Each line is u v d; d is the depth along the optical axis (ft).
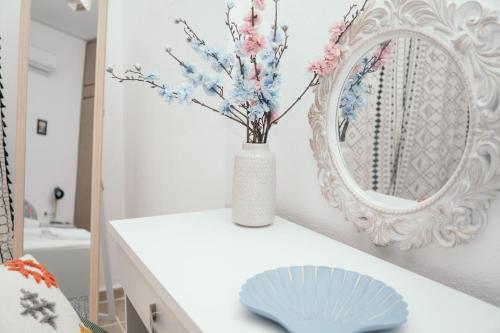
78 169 5.95
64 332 2.06
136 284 2.92
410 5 2.51
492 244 2.24
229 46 4.70
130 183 7.86
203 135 5.33
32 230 5.74
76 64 5.87
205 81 3.20
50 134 5.83
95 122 5.82
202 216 3.86
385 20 2.69
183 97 3.13
